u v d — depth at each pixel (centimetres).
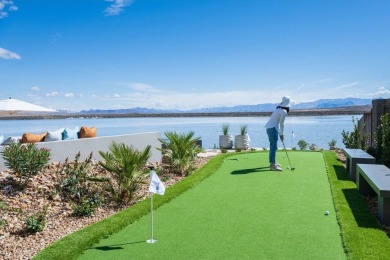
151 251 454
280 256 430
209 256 434
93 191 754
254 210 623
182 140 1048
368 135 1168
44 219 587
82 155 920
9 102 1397
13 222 593
